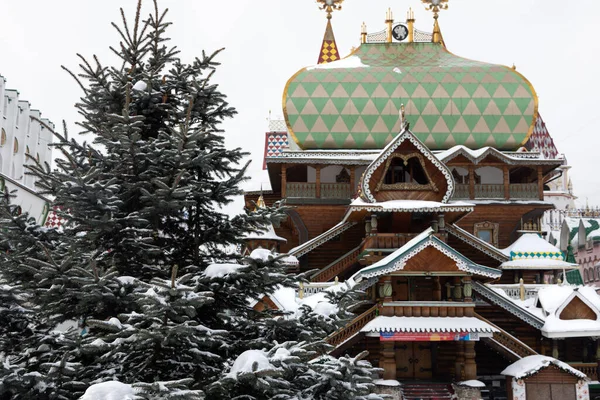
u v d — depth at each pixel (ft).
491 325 110.01
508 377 108.78
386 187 135.13
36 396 37.42
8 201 44.78
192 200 43.98
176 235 50.37
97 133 46.70
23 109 200.03
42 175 43.24
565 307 115.55
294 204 164.86
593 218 272.72
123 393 33.06
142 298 34.81
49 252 39.63
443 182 133.90
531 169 177.06
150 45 49.93
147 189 45.50
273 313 47.26
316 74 189.98
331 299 48.14
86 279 37.99
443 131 183.62
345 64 197.26
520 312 116.16
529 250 156.46
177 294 35.17
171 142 44.39
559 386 104.99
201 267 48.75
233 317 44.39
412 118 184.03
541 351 118.73
